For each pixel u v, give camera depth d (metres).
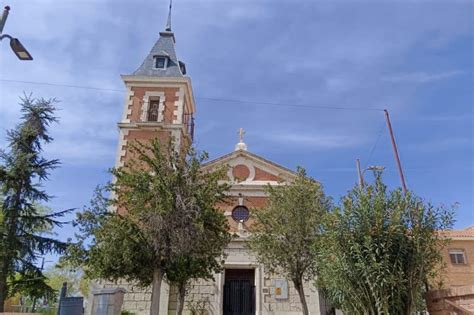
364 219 8.56
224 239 16.66
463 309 7.58
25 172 20.70
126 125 24.83
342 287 8.32
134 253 14.44
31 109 22.53
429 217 8.57
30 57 11.22
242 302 21.77
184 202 14.95
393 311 7.89
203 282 21.38
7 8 10.66
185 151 16.64
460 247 31.20
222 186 16.70
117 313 11.83
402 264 8.19
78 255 15.77
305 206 18.00
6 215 19.75
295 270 17.67
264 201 23.89
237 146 26.45
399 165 21.30
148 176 15.49
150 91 26.42
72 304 14.06
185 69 30.27
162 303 20.22
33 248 20.05
